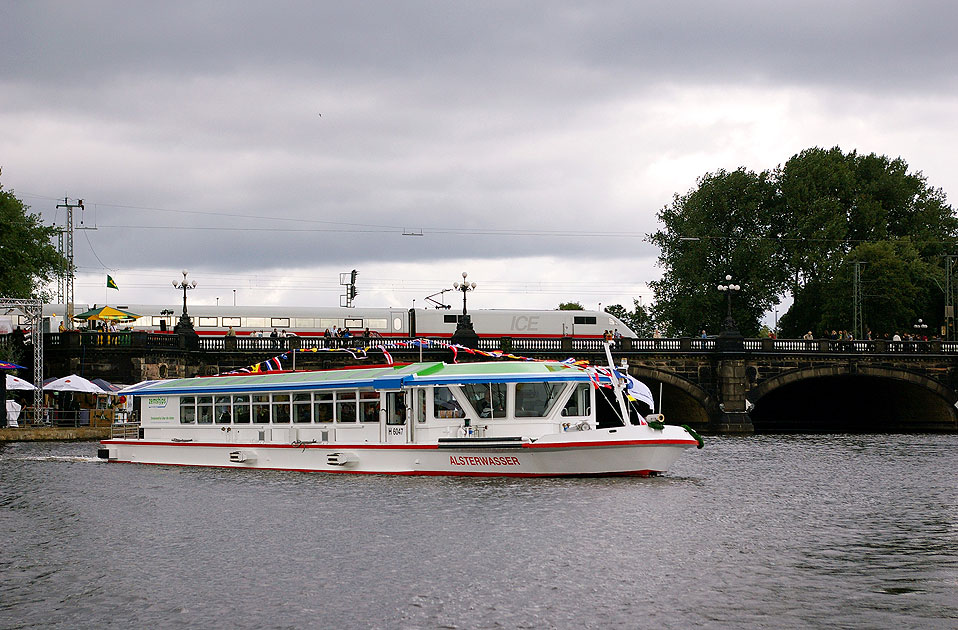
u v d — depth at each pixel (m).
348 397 51.44
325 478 49.19
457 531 35.41
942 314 128.38
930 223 132.00
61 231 106.31
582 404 48.84
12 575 29.47
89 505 41.75
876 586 28.00
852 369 100.75
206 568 30.17
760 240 122.44
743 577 28.94
